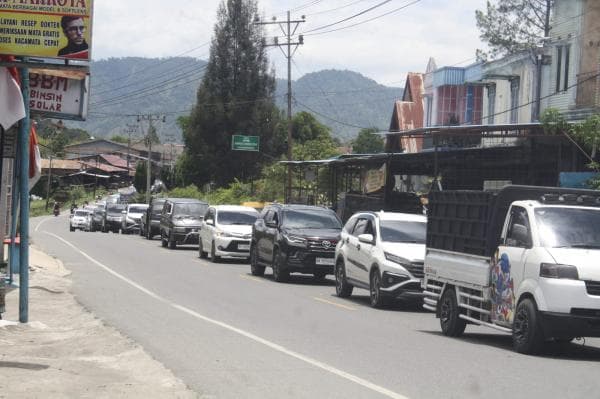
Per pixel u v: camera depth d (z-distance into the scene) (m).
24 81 12.98
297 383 9.67
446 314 14.48
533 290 11.89
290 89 52.28
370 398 8.87
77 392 8.89
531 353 12.09
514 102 38.38
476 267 13.56
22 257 13.97
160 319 15.37
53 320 15.38
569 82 32.72
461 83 44.62
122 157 148.62
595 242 12.23
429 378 10.08
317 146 60.31
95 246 39.59
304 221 24.78
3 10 12.51
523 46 39.41
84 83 15.20
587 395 9.19
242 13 77.19
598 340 14.60
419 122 57.09
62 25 12.64
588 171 27.28
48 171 114.25
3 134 13.59
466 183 34.91
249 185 67.44
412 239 19.02
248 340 12.96
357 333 14.18
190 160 79.31
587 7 31.95
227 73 76.94
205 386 9.49
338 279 21.00
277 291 21.55
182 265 29.31
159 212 48.41
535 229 12.35
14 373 9.73
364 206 36.72
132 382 9.59
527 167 30.78
